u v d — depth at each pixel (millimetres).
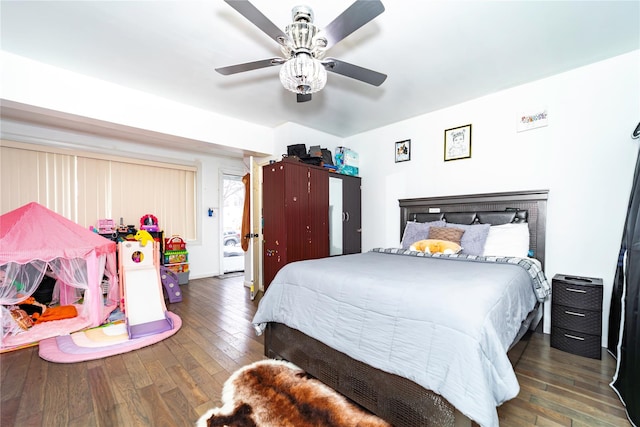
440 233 2850
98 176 4211
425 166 3477
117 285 3340
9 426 1435
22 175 3639
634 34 1956
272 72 2492
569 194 2486
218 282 4883
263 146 3918
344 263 2201
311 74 1683
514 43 2068
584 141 2412
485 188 2980
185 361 2104
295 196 3318
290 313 1897
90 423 1458
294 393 1691
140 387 1772
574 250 2459
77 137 4016
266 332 2170
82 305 3125
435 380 1164
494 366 1139
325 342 1632
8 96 2213
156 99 2967
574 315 2195
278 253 3303
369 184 4117
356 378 1516
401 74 2512
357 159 4242
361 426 1419
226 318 3070
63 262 2674
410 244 3051
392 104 3176
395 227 3801
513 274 1816
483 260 2297
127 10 1744
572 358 2137
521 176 2748
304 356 1844
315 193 3537
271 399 1642
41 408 1570
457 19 1805
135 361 2104
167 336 2549
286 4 1696
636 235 1633
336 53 2182
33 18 1809
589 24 1854
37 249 2441
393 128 3812
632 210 1771
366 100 3066
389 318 1393
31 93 2309
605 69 2309
